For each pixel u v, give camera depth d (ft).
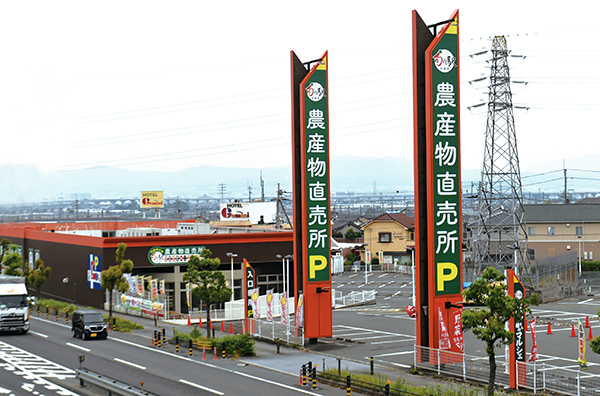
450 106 114.11
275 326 160.86
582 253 319.47
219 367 115.24
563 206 329.52
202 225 305.12
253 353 129.39
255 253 229.66
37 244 270.46
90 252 222.69
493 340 84.48
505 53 247.50
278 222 307.37
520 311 86.28
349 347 138.92
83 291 228.84
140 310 197.26
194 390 95.45
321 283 143.13
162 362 119.85
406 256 375.66
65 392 93.76
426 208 115.34
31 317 198.70
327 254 144.05
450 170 114.01
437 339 111.24
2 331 160.15
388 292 264.72
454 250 113.60
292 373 110.01
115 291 214.28
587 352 133.18
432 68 113.50
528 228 323.16
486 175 249.34
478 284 85.87
